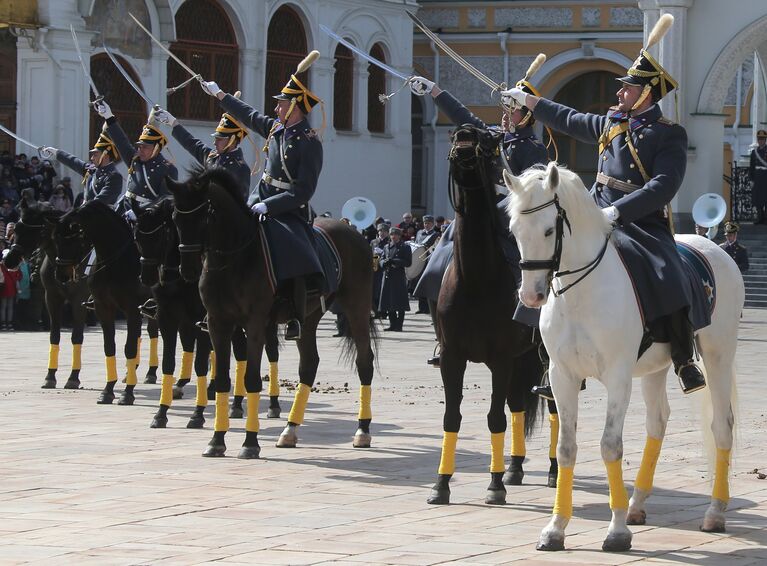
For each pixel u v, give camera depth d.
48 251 19.73
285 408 18.08
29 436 15.34
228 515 10.99
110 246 18.22
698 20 39.84
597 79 53.88
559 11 52.81
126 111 40.06
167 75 41.56
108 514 10.99
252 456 14.01
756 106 47.69
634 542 10.17
